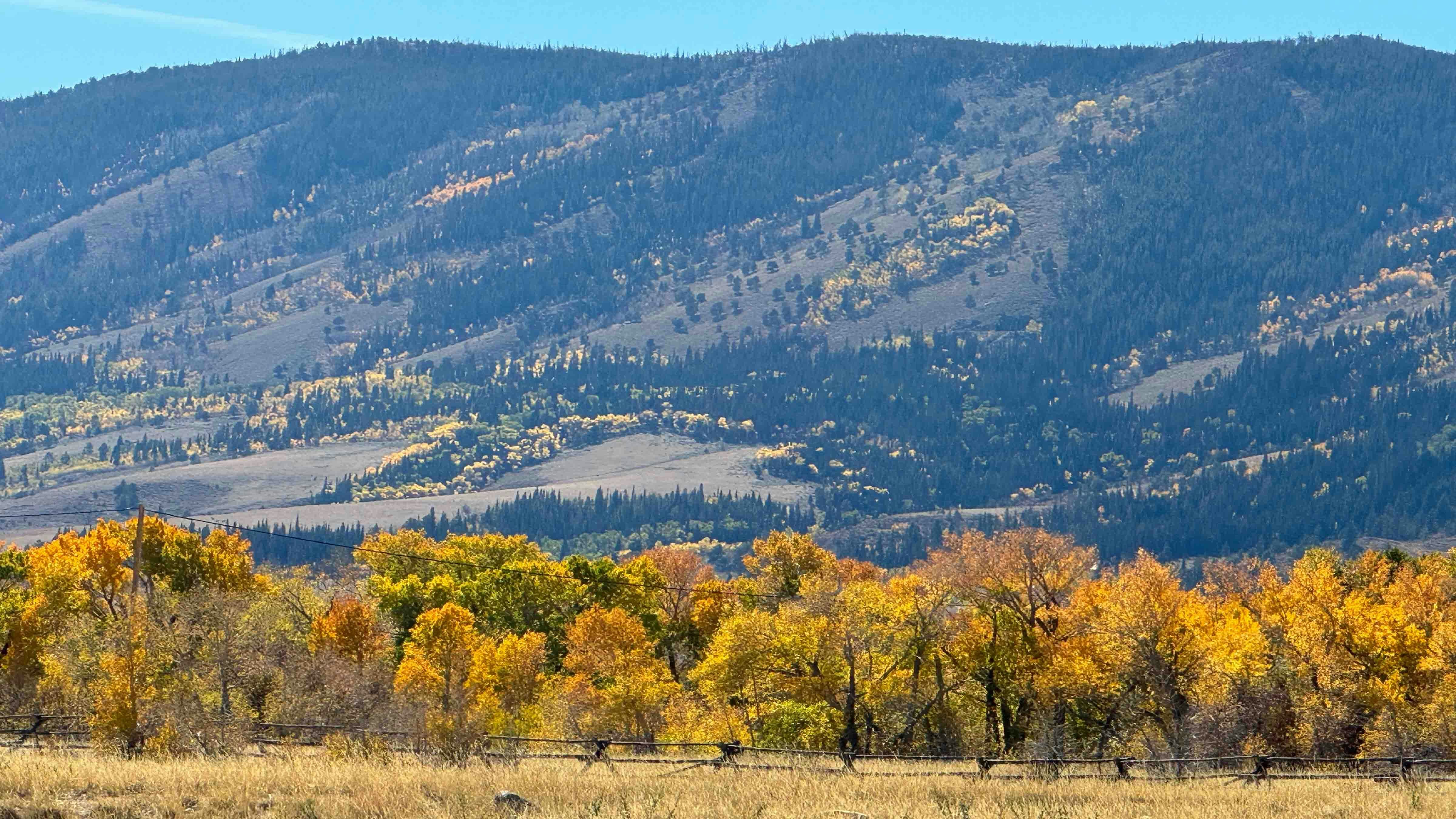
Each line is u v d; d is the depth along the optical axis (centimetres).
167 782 5131
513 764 6075
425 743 6819
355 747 6419
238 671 9638
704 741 10775
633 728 11444
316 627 11694
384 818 4725
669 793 5253
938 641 11150
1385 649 10831
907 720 11188
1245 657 10531
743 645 11156
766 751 7500
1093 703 10931
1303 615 11169
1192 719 10306
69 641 10350
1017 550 11262
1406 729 9812
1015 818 4959
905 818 4869
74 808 4766
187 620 9925
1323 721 10269
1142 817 5062
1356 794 5678
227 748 7075
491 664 12106
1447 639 10356
